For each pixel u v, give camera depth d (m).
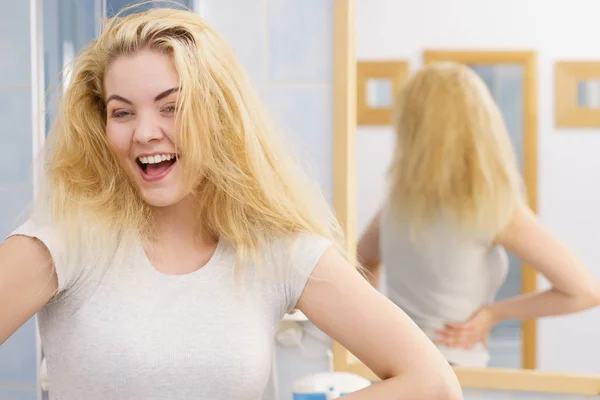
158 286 0.88
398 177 1.52
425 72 1.50
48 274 0.84
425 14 1.50
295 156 1.12
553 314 1.48
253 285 0.91
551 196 1.48
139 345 0.84
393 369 0.87
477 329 1.50
